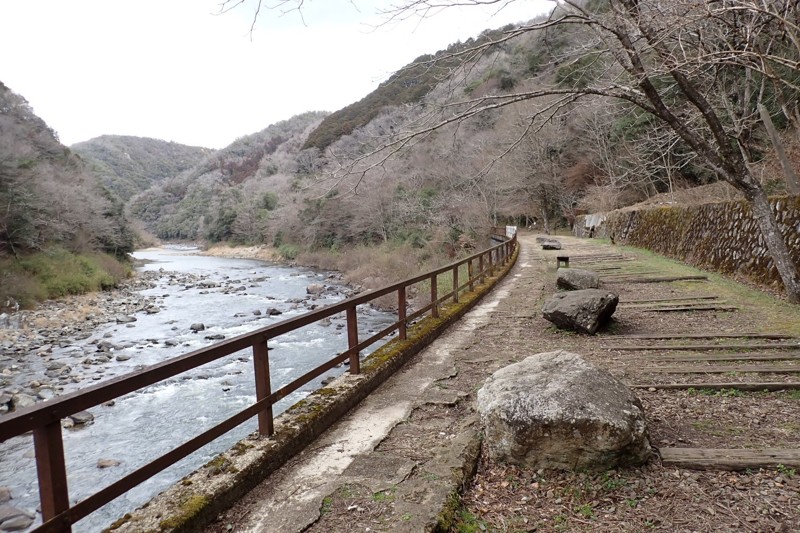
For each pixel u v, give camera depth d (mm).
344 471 3256
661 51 6133
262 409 3398
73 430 8398
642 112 20328
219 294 26281
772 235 8008
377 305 19625
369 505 2807
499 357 6141
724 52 5352
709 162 7848
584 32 8117
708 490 2930
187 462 7156
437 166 17266
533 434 3174
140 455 7445
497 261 15078
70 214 31781
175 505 2570
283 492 2984
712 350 6035
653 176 26391
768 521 2627
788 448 3375
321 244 44000
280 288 27781
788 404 4285
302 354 12625
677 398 4500
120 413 9109
